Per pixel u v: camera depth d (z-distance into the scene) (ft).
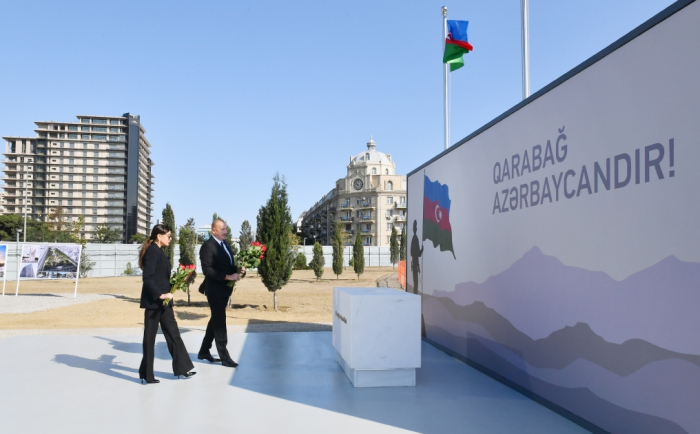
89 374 18.95
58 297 62.28
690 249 9.72
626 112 11.57
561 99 14.26
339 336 19.84
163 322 18.06
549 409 14.57
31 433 12.37
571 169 13.74
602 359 12.31
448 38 27.43
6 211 446.19
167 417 13.64
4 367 20.24
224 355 20.44
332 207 334.44
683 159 9.91
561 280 14.14
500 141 18.13
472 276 20.57
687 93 9.84
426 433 12.42
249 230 180.24
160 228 17.74
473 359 20.36
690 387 9.73
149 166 553.64
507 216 17.51
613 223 11.95
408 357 17.06
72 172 453.58
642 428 10.97
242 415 13.83
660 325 10.48
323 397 15.69
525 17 18.85
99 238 333.01
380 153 321.11
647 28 10.90
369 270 165.89
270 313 46.42
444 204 24.12
